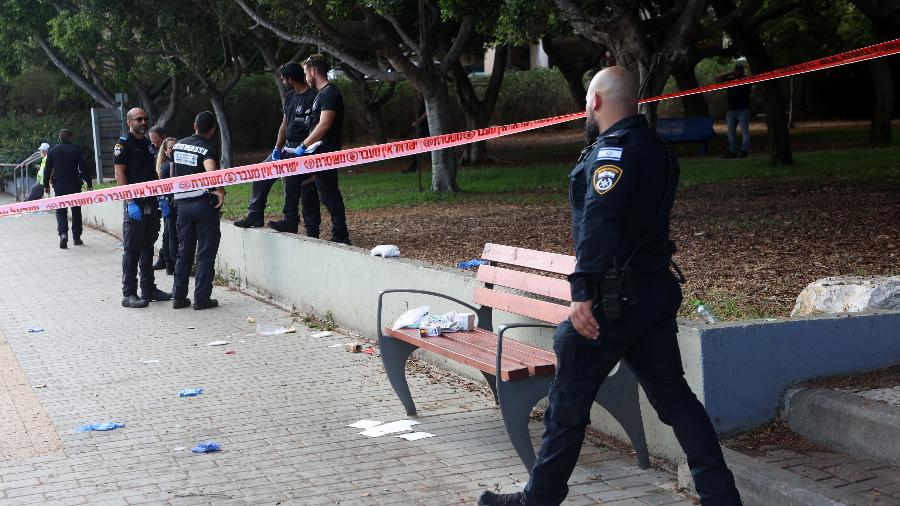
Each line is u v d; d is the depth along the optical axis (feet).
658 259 12.89
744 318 21.43
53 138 100.78
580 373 13.04
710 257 30.55
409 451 17.98
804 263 28.32
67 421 20.49
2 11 88.38
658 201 12.78
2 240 56.44
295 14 60.70
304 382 23.25
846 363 16.47
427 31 62.90
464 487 16.07
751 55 65.57
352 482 16.44
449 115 61.26
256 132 127.34
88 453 18.34
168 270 41.70
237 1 64.80
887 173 55.21
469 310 22.09
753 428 15.87
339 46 66.85
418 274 24.40
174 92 96.53
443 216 47.65
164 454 18.20
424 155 95.81
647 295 12.75
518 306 18.80
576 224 13.08
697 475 13.16
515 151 102.42
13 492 16.33
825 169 60.85
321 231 43.47
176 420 20.40
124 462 17.79
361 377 23.56
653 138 12.97
